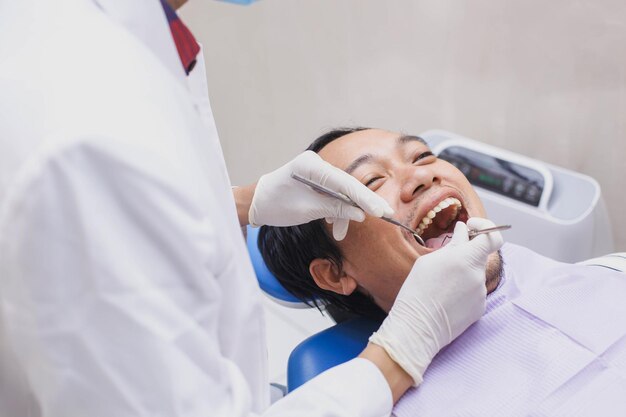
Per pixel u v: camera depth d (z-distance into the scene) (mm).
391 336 1037
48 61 698
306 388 903
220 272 735
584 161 1901
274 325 2111
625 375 1064
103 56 708
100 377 658
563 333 1136
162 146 668
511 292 1244
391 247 1233
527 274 1318
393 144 1322
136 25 780
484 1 1857
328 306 1494
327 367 1289
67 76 680
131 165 635
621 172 1846
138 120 667
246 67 2422
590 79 1785
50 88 668
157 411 667
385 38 2104
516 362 1110
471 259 1084
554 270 1298
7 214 621
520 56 1872
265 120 2488
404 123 2219
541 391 1053
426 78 2088
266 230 1450
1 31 767
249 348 836
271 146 2531
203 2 2350
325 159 1349
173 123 705
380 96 2213
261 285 1495
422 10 1986
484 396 1069
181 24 869
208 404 694
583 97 1820
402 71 2125
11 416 803
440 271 1078
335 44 2205
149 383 660
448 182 1310
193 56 906
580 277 1249
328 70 2266
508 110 1973
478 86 1996
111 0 769
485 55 1936
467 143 1856
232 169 2676
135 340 648
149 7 792
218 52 2447
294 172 1239
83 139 621
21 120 654
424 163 1314
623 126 1788
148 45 793
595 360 1084
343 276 1326
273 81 2391
